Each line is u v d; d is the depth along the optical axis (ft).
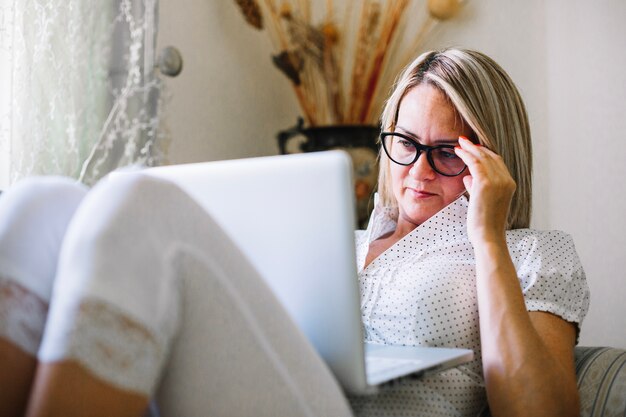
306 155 3.02
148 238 2.47
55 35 6.32
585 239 8.83
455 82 4.53
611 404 4.12
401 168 4.72
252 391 2.72
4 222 2.63
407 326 4.25
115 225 2.39
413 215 4.71
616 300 8.64
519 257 4.45
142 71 7.09
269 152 10.22
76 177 6.51
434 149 4.56
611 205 8.70
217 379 2.69
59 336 2.24
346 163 2.95
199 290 2.62
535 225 9.00
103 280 2.31
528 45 9.13
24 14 6.11
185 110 8.82
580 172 8.85
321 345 3.12
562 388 3.70
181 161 8.75
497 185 4.13
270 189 3.10
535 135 9.05
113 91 6.81
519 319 3.79
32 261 2.59
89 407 2.23
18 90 6.10
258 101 10.04
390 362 3.55
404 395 3.84
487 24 9.34
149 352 2.38
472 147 4.33
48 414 2.19
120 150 6.84
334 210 2.98
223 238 2.75
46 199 2.76
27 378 2.45
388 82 9.70
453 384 4.00
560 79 8.96
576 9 8.88
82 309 2.26
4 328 2.41
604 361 4.34
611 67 8.70
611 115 8.70
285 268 3.12
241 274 2.75
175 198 2.63
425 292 4.21
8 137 6.18
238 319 2.69
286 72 9.71
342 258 2.99
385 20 9.52
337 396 2.96
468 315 4.22
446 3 9.18
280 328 2.82
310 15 10.21
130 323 2.32
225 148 9.46
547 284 4.27
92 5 6.63
